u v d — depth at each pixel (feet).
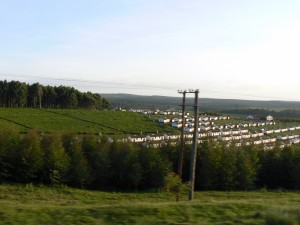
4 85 476.54
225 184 181.27
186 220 47.34
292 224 43.75
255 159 191.93
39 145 161.68
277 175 199.41
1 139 158.30
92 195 143.33
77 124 361.71
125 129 361.71
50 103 530.27
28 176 157.48
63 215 47.26
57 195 137.18
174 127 411.13
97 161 171.63
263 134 420.36
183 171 184.44
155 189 164.86
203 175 179.93
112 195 145.89
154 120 456.45
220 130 420.77
